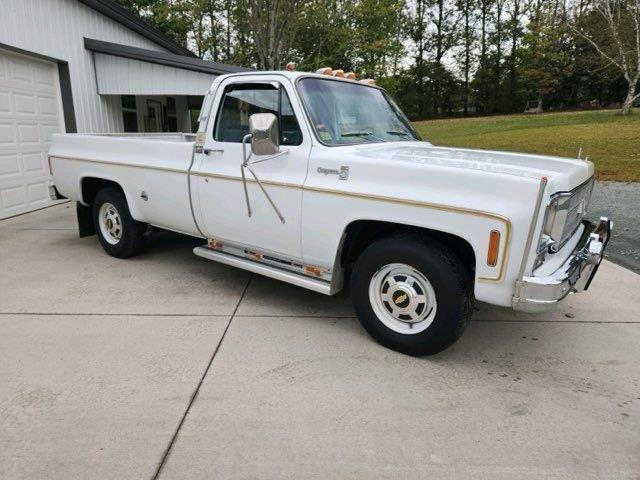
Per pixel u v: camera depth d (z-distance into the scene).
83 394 2.93
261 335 3.76
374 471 2.34
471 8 45.94
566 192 2.91
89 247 6.24
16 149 8.13
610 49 27.00
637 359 3.51
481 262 2.93
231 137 4.19
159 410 2.78
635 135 17.33
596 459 2.45
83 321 3.96
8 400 2.86
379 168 3.30
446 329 3.20
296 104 3.73
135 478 2.27
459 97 48.22
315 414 2.78
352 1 20.67
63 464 2.35
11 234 6.92
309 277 3.88
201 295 4.57
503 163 3.28
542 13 38.34
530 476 2.33
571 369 3.36
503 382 3.17
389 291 3.44
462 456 2.46
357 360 3.40
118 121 11.45
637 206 8.65
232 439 2.55
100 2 10.14
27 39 8.12
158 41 13.63
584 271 3.35
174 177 4.61
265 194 3.87
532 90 43.62
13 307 4.23
